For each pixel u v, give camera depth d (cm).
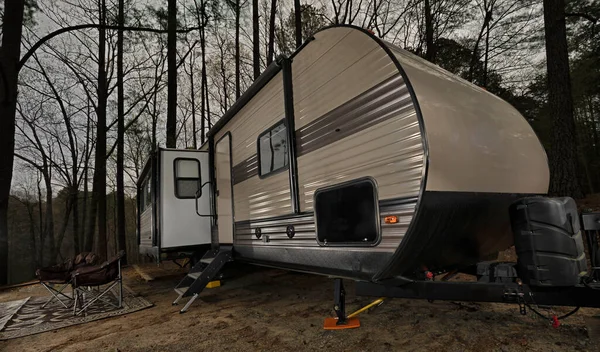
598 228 220
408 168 204
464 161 218
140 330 334
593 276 211
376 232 224
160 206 521
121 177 1177
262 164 372
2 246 757
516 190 266
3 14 811
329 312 352
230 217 462
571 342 233
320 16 1230
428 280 243
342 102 258
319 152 280
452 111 225
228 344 282
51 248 2044
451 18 1163
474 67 1412
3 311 444
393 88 218
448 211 210
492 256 315
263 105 369
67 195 1969
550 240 201
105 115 1216
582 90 1413
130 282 671
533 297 213
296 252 309
